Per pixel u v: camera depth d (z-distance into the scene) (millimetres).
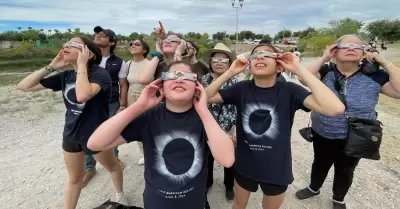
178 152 1901
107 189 3635
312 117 3133
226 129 3078
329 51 2764
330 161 3150
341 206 3205
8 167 4340
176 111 1936
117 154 4230
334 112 1902
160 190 1872
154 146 1914
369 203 3389
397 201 3432
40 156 4805
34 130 6465
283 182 2238
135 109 1821
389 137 5750
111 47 3963
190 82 1810
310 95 2090
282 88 2227
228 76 2309
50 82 2629
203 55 3336
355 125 2678
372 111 2773
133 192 3580
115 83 3967
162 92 1907
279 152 2199
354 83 2750
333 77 2871
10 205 3334
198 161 1912
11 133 6195
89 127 2518
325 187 3727
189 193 1887
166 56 3223
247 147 2285
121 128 1815
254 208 3275
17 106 8875
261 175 2252
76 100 2482
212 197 3498
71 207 2740
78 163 2666
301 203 3371
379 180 3936
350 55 2605
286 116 2199
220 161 1782
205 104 1857
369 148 2633
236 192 2537
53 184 3811
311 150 5004
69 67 2660
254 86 2307
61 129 6543
